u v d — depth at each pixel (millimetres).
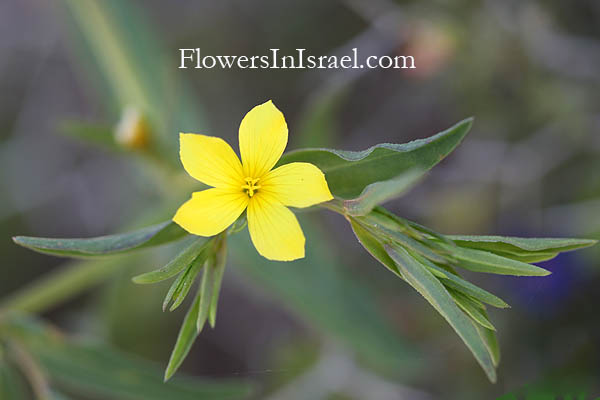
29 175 458
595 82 376
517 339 358
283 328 434
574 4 384
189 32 460
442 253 215
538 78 375
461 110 398
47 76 466
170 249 362
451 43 375
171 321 400
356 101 439
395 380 377
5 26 461
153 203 406
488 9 371
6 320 284
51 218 458
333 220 415
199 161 217
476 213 387
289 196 215
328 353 390
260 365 428
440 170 405
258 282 306
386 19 395
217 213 215
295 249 214
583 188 375
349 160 213
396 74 432
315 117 323
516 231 378
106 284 397
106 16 325
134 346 391
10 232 448
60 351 287
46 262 450
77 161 460
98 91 335
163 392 290
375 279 407
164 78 325
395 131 435
